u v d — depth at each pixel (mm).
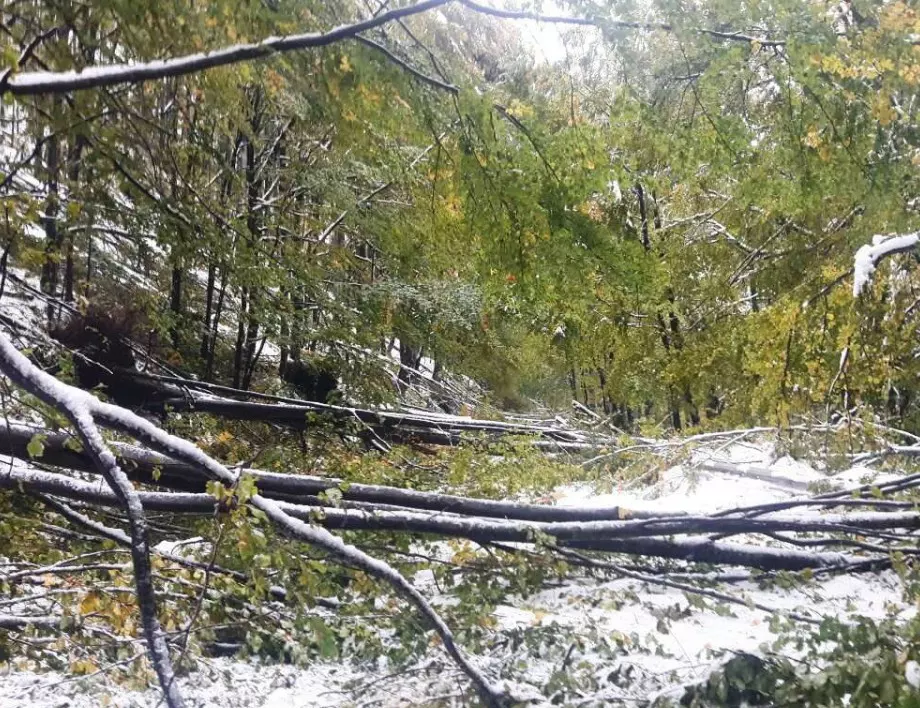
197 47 5109
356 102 5832
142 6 4945
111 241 12359
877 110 6281
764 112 7398
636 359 14180
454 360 15219
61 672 4898
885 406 11367
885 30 6031
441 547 7754
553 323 13016
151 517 7730
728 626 5781
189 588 5512
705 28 6121
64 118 5871
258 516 4426
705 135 6559
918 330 8352
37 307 11375
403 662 5215
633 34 5859
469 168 6059
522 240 6320
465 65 6102
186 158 8602
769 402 8680
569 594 6746
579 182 6227
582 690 4512
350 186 12445
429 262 11836
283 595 6004
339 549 4812
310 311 12289
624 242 6527
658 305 13234
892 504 7387
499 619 6074
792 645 5020
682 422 14977
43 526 6129
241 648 5414
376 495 6559
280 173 12594
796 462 11602
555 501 9352
